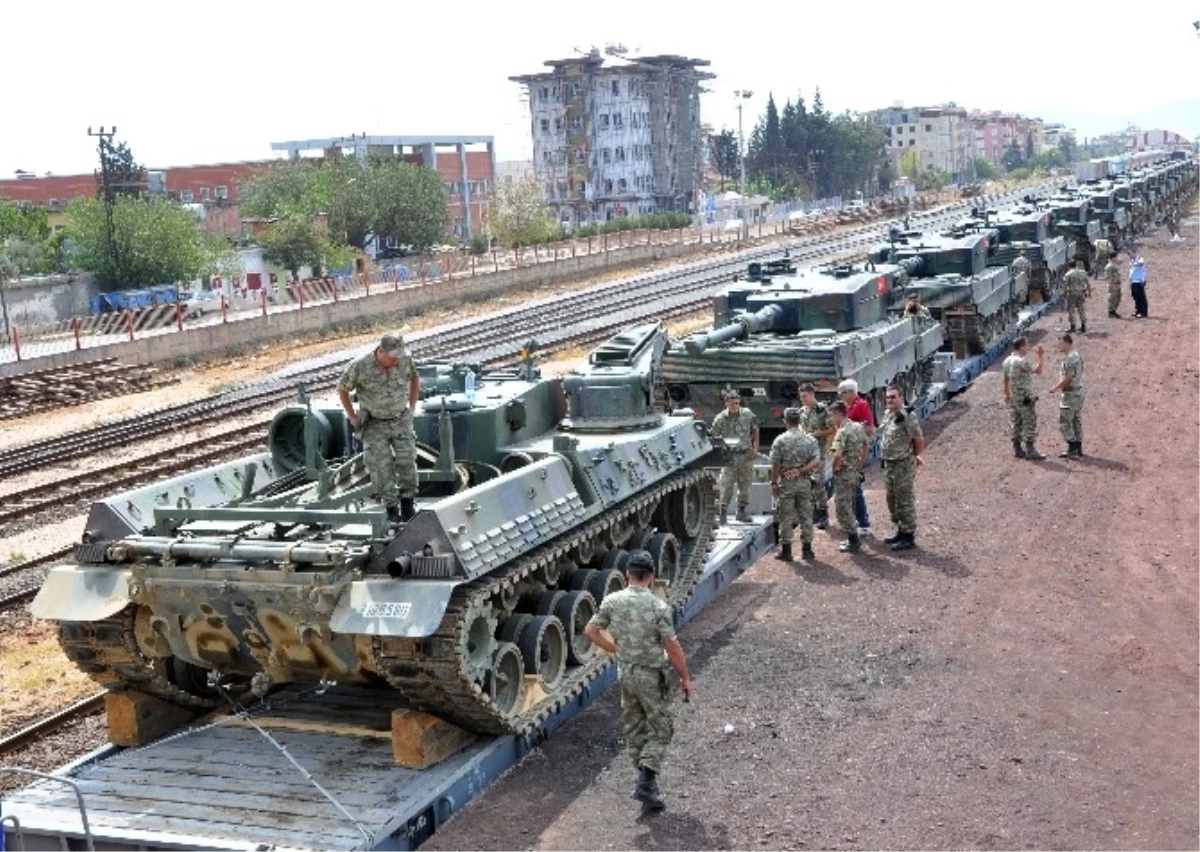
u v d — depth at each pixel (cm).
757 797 945
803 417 1773
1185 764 976
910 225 7819
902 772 974
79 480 2266
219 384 3459
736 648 1255
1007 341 3120
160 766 991
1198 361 2788
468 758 989
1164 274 4494
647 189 10350
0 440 2812
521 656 1062
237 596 963
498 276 5697
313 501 1046
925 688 1135
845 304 2177
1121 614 1309
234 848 821
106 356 3722
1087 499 1752
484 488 1012
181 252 5331
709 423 2072
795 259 5869
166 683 1066
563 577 1204
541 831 914
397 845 874
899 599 1383
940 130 18275
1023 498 1772
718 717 1089
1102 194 4994
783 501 1542
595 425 1313
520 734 1031
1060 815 899
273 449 1206
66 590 1012
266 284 5975
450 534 944
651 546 1305
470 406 1171
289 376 3425
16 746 1133
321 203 6906
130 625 1025
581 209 10306
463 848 895
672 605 1295
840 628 1300
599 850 882
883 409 2186
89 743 1140
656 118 10344
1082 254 4341
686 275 5569
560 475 1117
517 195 7569
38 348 3819
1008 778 957
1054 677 1151
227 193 8688
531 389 1267
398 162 7462
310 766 980
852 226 8600
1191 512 1666
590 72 10106
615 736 1080
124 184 6028
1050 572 1451
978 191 11900
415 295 5116
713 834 895
